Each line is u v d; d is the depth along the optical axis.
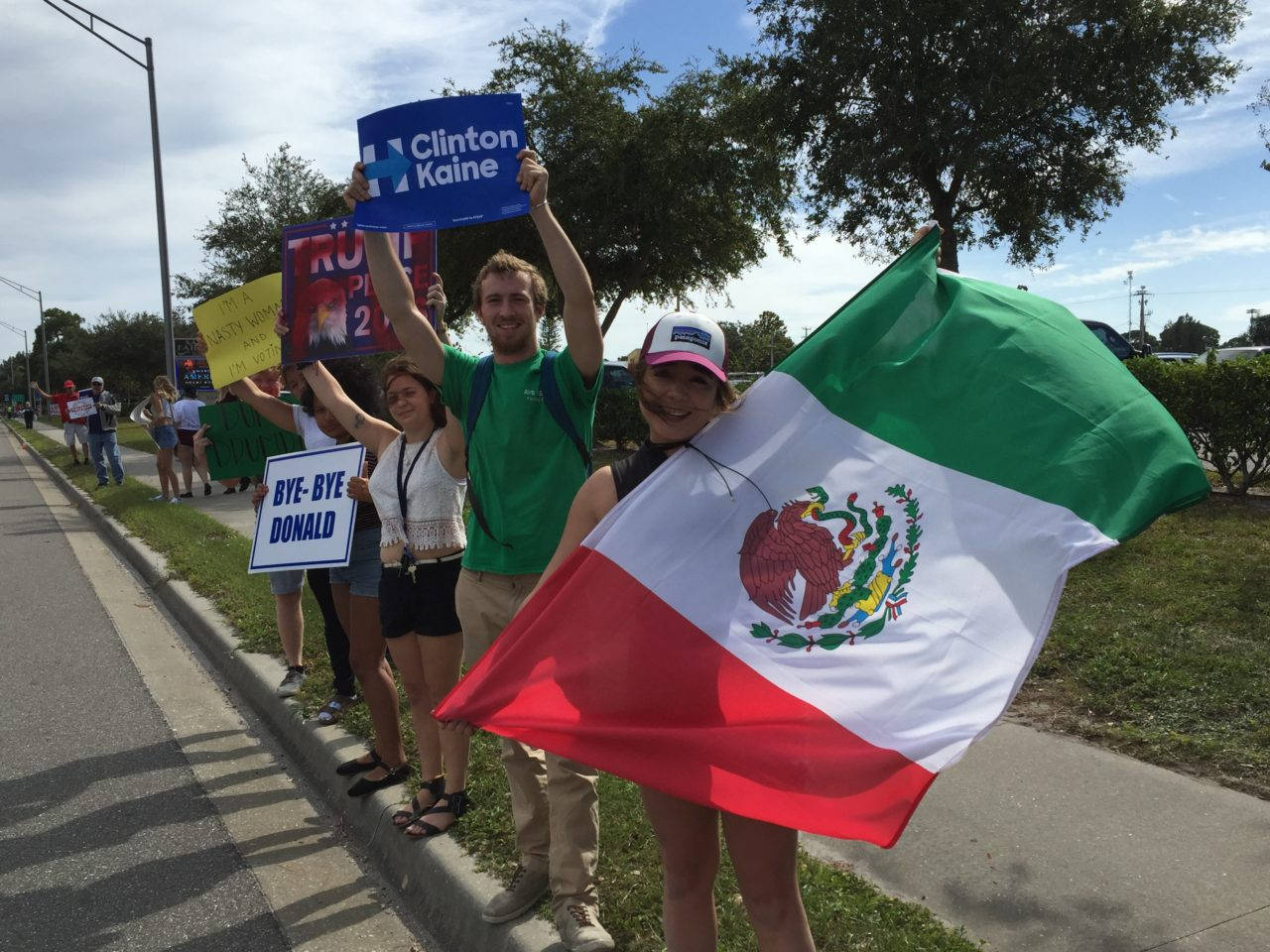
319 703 5.03
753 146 18.89
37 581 9.20
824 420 2.37
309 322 4.13
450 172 3.01
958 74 15.52
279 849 3.89
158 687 5.92
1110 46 15.52
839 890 3.07
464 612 3.16
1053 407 2.34
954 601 2.19
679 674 2.19
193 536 10.35
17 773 4.64
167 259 16.95
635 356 2.30
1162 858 3.18
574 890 2.87
